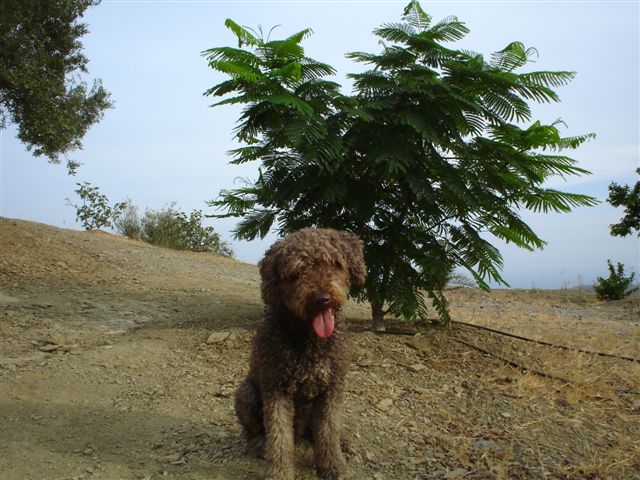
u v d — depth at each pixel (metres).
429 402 2.03
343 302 1.45
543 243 2.50
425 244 2.49
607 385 2.27
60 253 4.71
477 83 2.33
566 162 2.41
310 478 1.52
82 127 5.68
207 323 2.91
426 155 2.35
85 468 1.55
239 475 1.52
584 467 1.62
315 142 2.12
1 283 3.66
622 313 4.71
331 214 2.43
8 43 4.63
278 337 1.47
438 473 1.58
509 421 1.92
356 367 2.29
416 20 2.47
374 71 2.40
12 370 2.24
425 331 2.79
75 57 5.59
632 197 6.58
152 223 7.93
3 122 5.18
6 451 1.62
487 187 2.49
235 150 2.48
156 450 1.65
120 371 2.25
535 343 2.77
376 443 1.72
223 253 7.93
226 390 2.07
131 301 3.49
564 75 2.28
